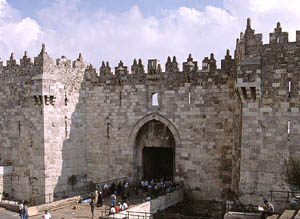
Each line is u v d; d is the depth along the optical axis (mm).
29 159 47719
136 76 48688
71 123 49969
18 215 38844
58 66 48375
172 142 47688
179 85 45938
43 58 46594
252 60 35219
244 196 35094
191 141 45125
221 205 43031
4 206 41969
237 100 39844
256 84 34531
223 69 43438
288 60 33938
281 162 33781
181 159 45656
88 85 52219
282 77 34125
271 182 34062
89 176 51781
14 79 50000
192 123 45094
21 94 49031
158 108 47281
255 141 35000
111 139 50344
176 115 46062
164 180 52312
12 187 49562
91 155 51750
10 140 50219
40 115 46625
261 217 30125
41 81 45938
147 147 51094
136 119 48688
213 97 43969
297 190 31219
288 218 26984
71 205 41406
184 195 45156
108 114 50625
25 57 48688
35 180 47000
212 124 43969
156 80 47406
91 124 51844
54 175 47344
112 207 36938
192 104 45156
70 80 49969
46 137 46531
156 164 55594
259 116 34906
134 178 48969
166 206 41281
